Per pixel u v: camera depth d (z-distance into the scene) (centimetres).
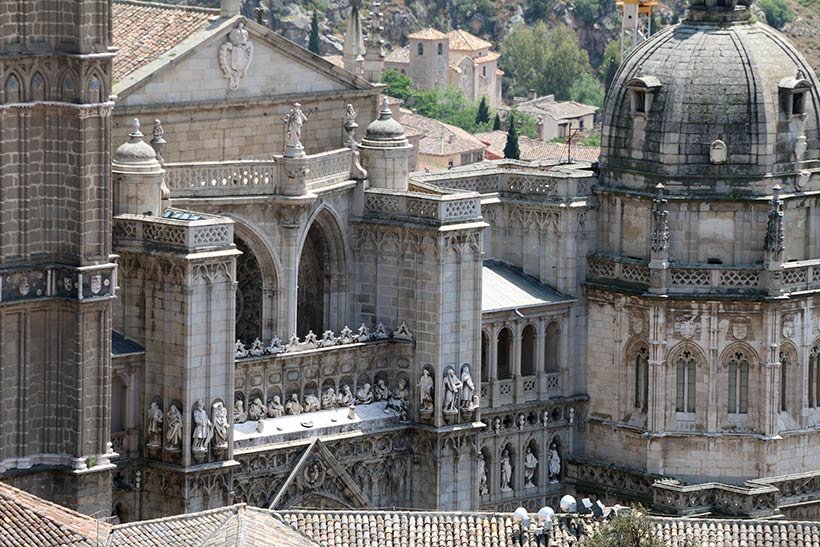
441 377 19950
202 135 19812
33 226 17838
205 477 18688
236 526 16775
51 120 17812
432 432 19938
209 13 19988
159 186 18825
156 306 18638
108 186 17925
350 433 19662
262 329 19825
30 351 17912
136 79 19362
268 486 19288
